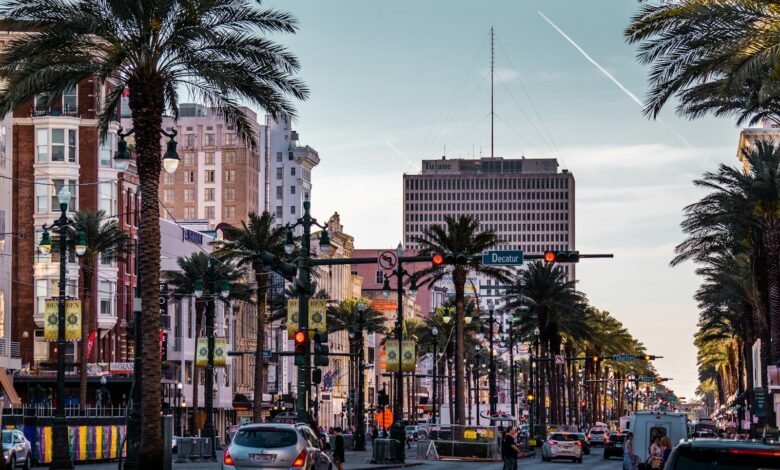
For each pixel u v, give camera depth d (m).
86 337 94.81
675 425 62.38
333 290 193.12
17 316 110.75
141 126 43.81
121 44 43.81
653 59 40.44
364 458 84.38
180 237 129.25
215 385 136.25
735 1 37.12
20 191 111.94
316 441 39.06
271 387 160.75
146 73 44.00
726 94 37.41
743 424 117.69
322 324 58.72
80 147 114.00
